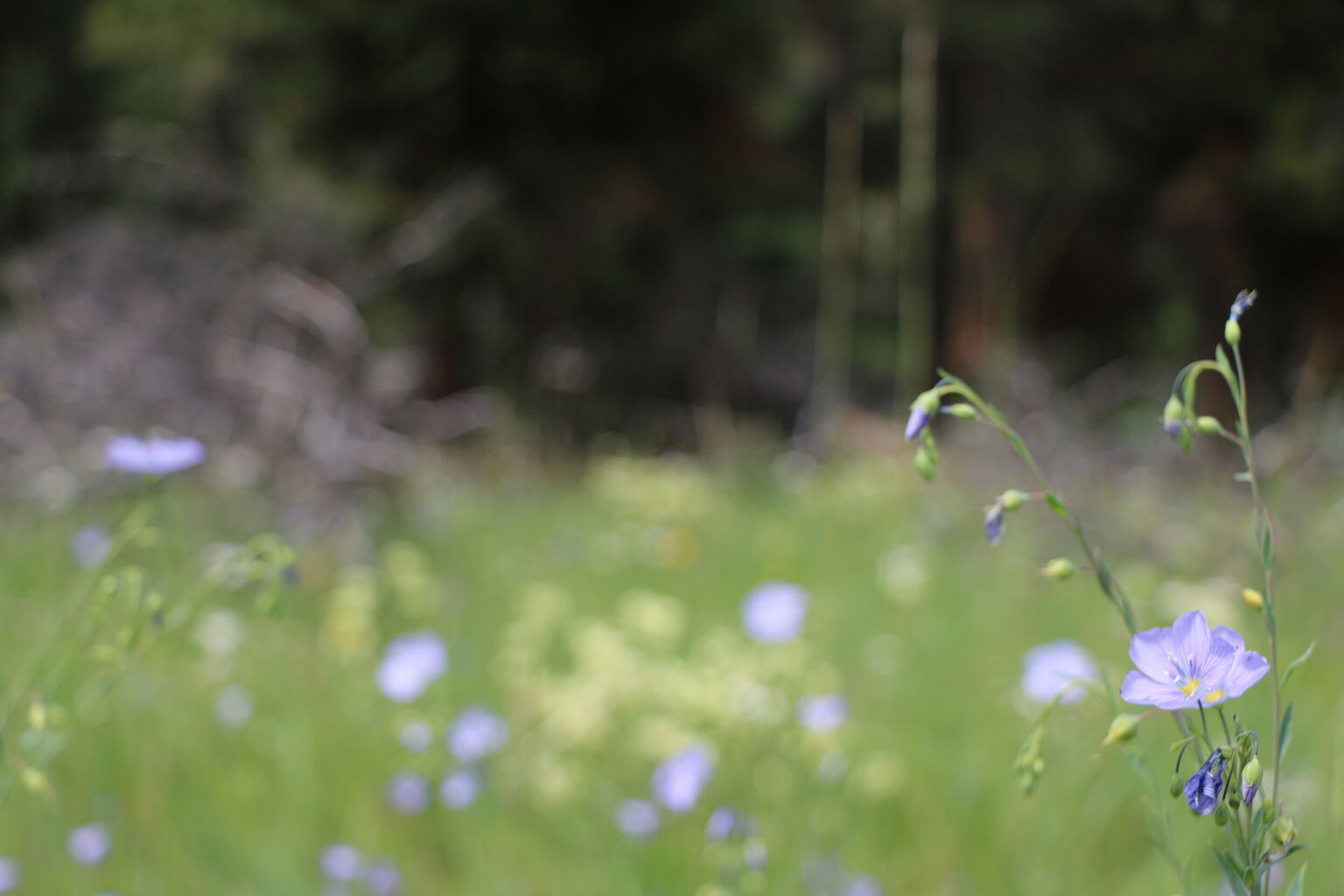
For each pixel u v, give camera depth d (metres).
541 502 6.87
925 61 8.86
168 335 5.46
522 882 2.31
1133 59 13.12
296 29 9.69
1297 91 12.40
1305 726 2.85
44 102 11.47
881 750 2.79
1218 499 5.71
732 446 8.83
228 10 9.84
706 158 11.45
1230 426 9.02
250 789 2.68
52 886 2.23
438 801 2.50
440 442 8.02
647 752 2.69
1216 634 0.98
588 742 2.72
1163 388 10.38
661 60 10.53
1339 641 3.79
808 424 10.59
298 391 5.41
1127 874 2.32
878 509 6.55
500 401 9.33
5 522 5.11
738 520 6.42
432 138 10.27
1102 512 6.02
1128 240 13.93
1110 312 14.21
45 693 1.54
